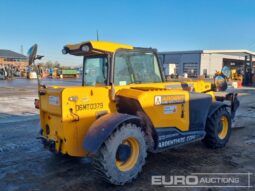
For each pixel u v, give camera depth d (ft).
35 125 25.72
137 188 12.53
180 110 15.17
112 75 14.14
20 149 18.34
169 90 15.06
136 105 13.46
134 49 15.06
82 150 12.98
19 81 105.60
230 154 17.24
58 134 13.16
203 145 19.01
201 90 19.89
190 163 15.64
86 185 12.88
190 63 134.21
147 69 15.98
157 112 13.98
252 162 15.84
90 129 12.26
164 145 14.39
